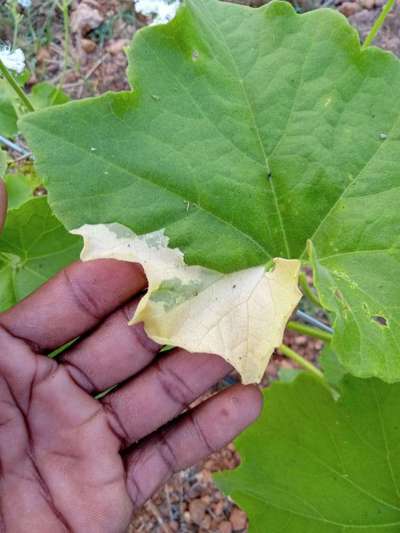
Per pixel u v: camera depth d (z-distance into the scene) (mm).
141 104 150
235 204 156
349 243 159
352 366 141
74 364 177
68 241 194
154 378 176
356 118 158
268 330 148
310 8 342
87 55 348
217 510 292
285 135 158
